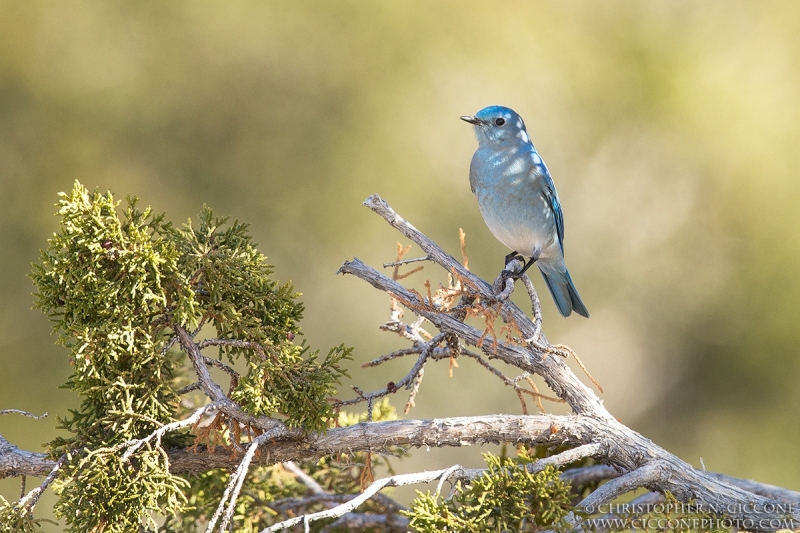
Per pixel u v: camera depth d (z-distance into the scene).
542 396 4.91
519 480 4.16
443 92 18.75
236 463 4.43
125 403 4.16
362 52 18.38
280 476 6.29
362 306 16.66
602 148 19.66
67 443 4.24
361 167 17.78
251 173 17.64
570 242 19.44
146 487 4.07
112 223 4.20
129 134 17.39
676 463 4.64
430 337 5.47
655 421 18.61
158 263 4.27
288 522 3.96
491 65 18.94
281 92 17.98
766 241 19.12
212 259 4.46
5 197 16.56
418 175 17.95
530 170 7.68
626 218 19.56
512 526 4.16
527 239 7.89
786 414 18.06
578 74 19.50
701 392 18.61
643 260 19.45
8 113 16.94
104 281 4.19
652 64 19.88
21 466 4.27
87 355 4.16
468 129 18.44
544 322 18.20
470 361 15.14
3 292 15.59
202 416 4.34
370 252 17.31
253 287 4.53
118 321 4.19
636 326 19.08
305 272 17.12
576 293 8.20
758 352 18.50
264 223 17.34
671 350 18.91
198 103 17.73
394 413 6.12
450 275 5.41
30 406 14.08
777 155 19.55
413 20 18.69
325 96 18.06
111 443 4.20
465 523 4.05
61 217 4.19
